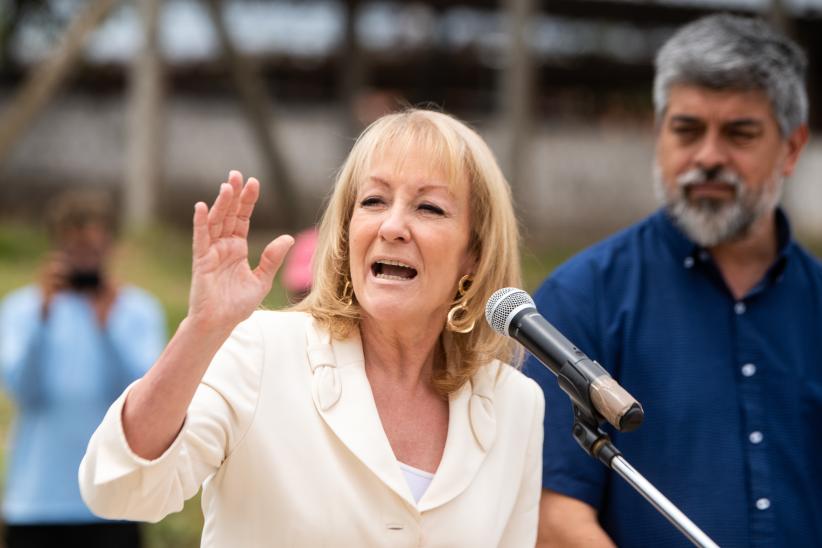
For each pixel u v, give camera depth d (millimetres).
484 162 6383
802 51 8242
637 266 8047
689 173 7910
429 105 7309
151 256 26484
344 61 35312
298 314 6336
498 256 6457
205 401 5684
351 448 5848
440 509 6008
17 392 11750
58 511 11602
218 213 5328
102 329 11922
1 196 34625
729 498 7516
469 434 6289
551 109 39438
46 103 28078
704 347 7797
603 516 7676
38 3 37406
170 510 5512
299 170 35688
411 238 6094
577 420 6133
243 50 34750
